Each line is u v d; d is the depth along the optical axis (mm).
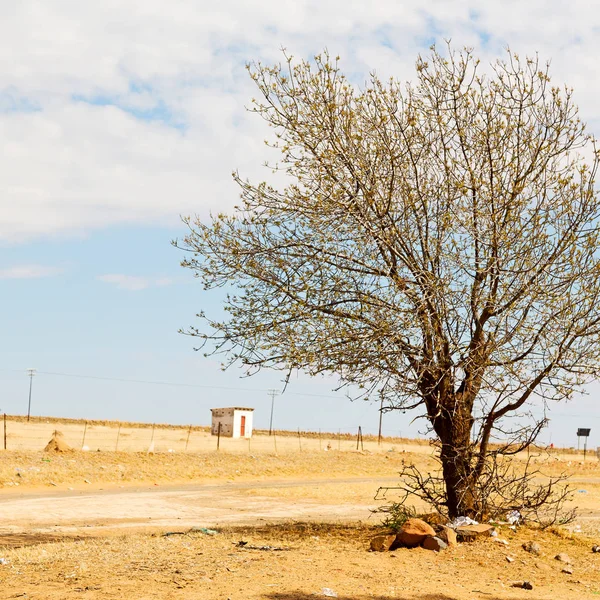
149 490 36656
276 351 13773
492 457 14719
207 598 9227
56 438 44938
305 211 14031
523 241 13898
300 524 17906
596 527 19875
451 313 13711
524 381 13656
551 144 14305
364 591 9992
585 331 13539
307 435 92750
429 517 14930
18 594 9453
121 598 9195
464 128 14516
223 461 48750
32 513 25609
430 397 14305
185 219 14430
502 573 11648
